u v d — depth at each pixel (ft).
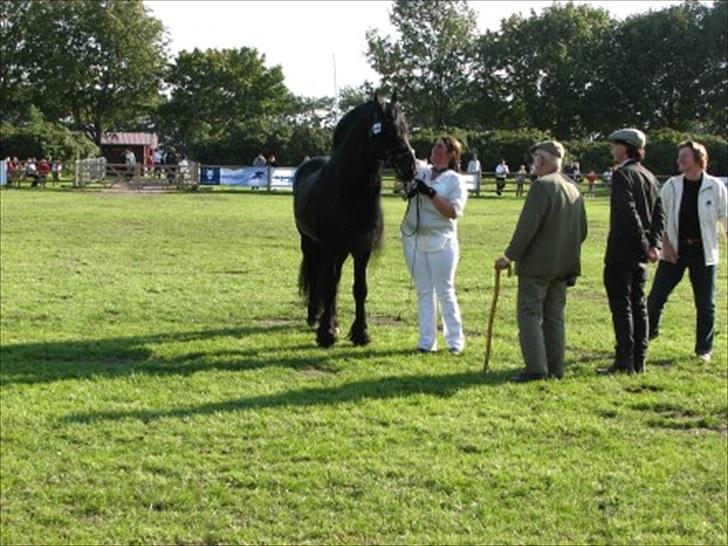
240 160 185.26
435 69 254.88
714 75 232.73
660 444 21.24
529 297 26.35
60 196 115.03
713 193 29.40
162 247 59.62
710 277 29.66
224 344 31.19
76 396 24.43
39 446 20.56
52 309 37.04
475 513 17.26
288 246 61.41
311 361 28.91
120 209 92.68
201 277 46.73
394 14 257.75
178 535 16.30
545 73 249.55
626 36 237.25
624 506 17.65
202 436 21.31
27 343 30.89
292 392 25.04
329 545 15.98
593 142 186.19
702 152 29.40
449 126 257.75
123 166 146.92
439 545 15.99
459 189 29.22
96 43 239.09
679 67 232.94
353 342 31.22
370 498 17.81
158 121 281.54
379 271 49.55
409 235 30.17
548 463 19.80
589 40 245.24
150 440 20.98
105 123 257.96
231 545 16.02
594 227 81.56
